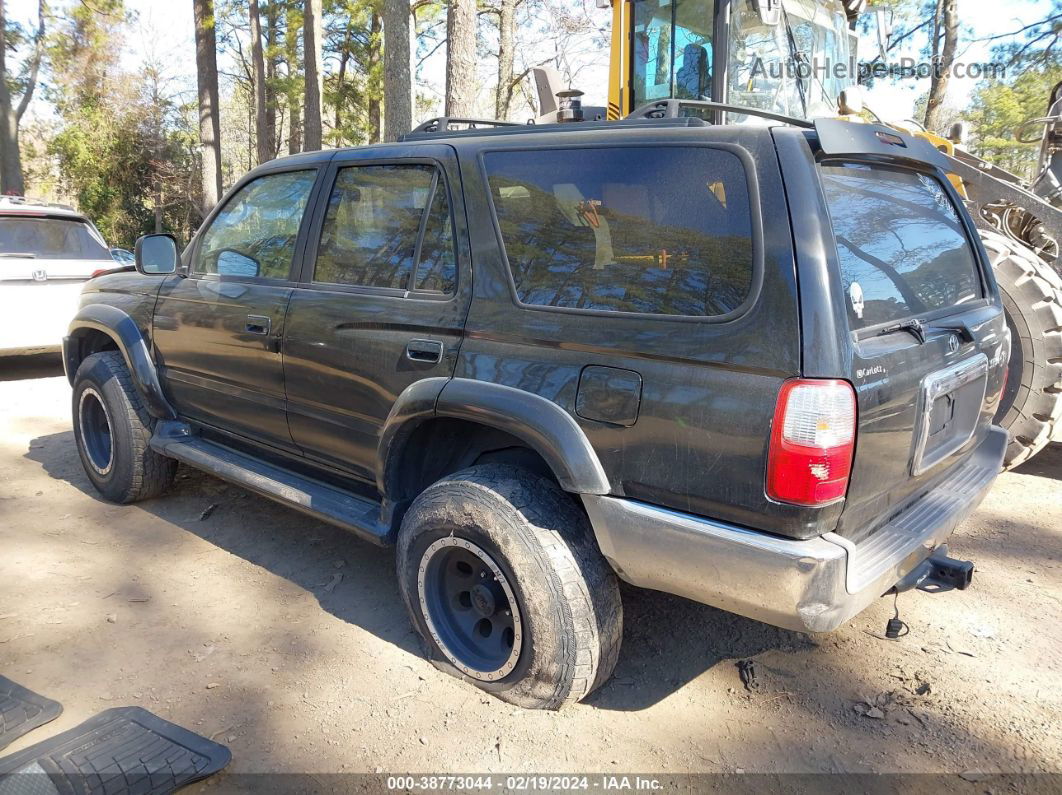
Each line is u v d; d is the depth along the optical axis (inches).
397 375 117.3
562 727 106.7
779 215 87.0
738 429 87.0
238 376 145.6
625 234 98.6
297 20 956.6
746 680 118.0
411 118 414.9
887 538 97.9
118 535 167.3
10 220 312.2
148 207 1199.6
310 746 102.9
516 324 105.5
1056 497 188.4
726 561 89.1
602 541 98.7
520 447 116.7
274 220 145.3
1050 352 178.5
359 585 146.9
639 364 94.0
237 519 175.9
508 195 110.2
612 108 254.8
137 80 1159.0
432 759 100.7
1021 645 126.4
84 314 182.2
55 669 118.6
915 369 95.7
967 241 128.3
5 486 196.4
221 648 125.3
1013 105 764.6
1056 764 99.6
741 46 229.0
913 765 99.8
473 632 115.6
